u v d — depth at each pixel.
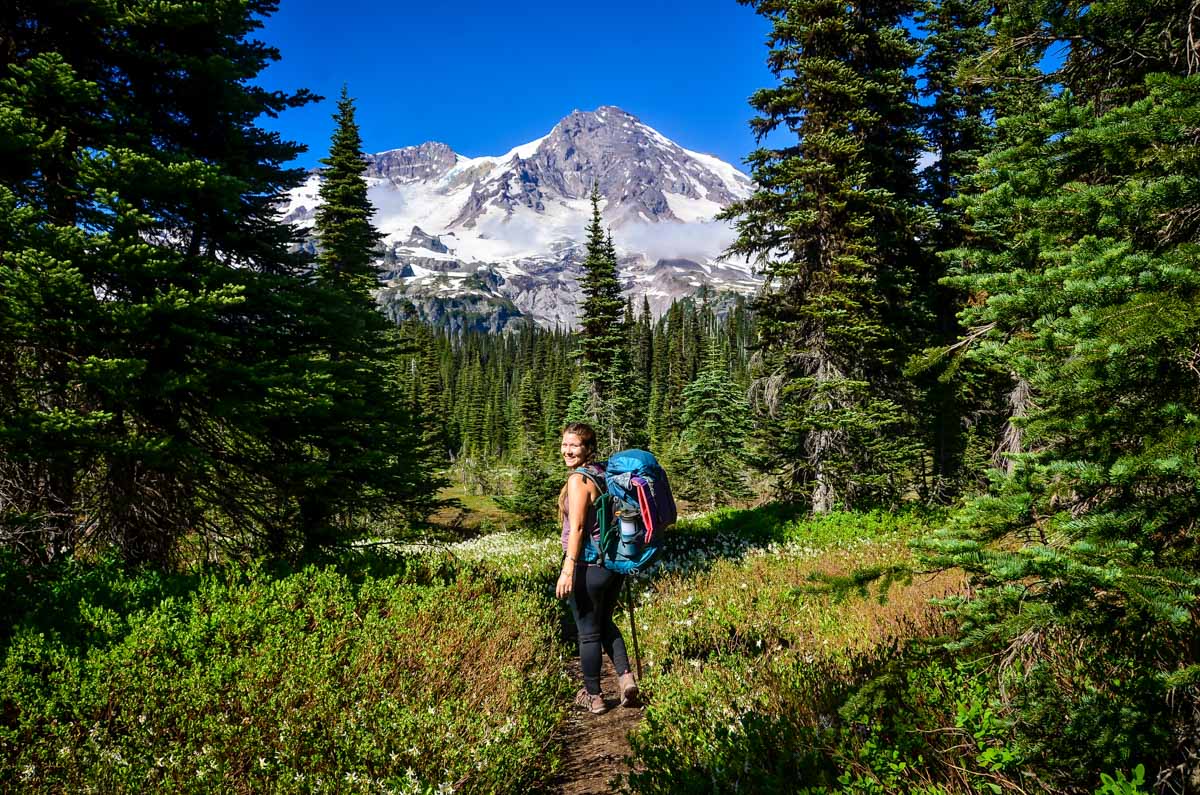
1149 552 2.59
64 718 4.18
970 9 16.48
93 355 7.41
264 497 9.96
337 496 10.36
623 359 39.50
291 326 9.86
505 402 127.56
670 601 8.35
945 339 15.93
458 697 4.86
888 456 16.36
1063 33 3.77
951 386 15.63
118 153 7.55
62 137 7.51
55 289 6.86
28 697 4.16
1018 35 3.99
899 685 3.46
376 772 3.77
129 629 5.31
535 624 7.12
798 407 15.56
